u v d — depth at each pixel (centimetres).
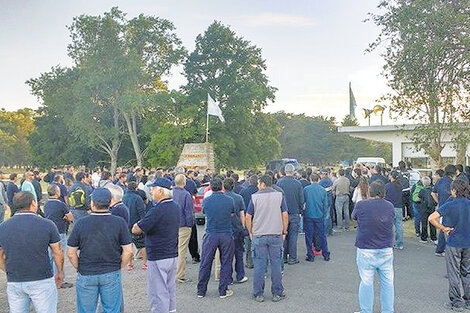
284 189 968
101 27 4472
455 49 1389
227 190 798
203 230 1466
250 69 4481
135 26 4628
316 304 699
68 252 482
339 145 8338
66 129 5169
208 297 746
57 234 484
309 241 1012
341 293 758
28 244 459
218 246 749
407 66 1398
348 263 990
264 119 4741
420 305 688
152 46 4738
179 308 686
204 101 4219
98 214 491
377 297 738
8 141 10625
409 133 2575
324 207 1024
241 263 845
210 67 4328
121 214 750
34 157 5278
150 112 4541
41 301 466
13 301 464
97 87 4372
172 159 4194
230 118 4284
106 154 5222
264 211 723
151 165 4356
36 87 4922
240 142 4472
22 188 1340
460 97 1475
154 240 601
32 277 460
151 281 605
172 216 607
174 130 4181
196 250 1018
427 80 1420
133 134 4650
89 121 4447
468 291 671
